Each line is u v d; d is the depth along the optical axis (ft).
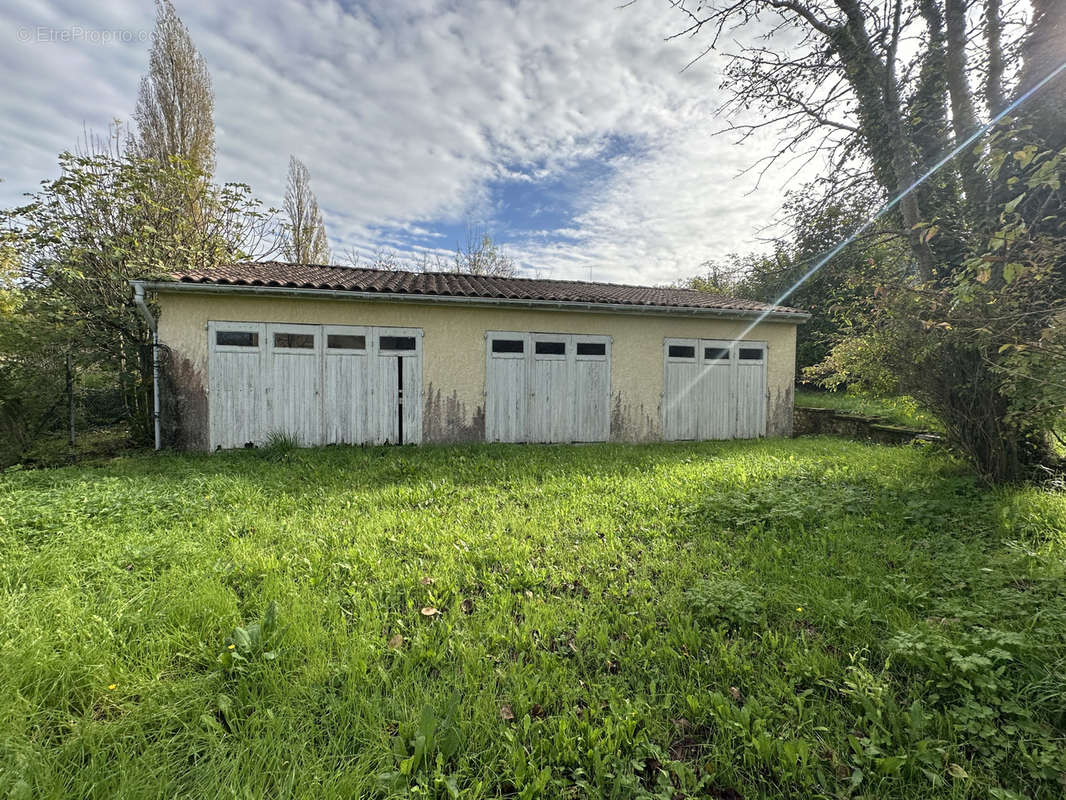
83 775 5.11
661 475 20.30
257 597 9.00
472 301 28.37
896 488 17.48
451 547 12.00
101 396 26.07
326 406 27.68
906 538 12.81
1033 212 17.58
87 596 8.54
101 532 11.76
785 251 28.25
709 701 6.62
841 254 25.48
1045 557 10.48
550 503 16.14
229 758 5.47
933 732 6.11
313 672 6.95
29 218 27.63
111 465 21.81
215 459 23.43
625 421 32.42
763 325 35.14
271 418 26.94
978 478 17.67
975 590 9.54
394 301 27.94
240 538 12.30
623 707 6.48
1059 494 15.57
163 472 20.45
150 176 30.81
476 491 17.69
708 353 34.01
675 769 5.55
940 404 18.34
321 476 19.92
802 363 49.55
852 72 21.33
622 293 36.99
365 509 15.42
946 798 5.21
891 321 17.88
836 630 8.35
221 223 39.17
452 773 5.50
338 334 27.68
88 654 6.84
